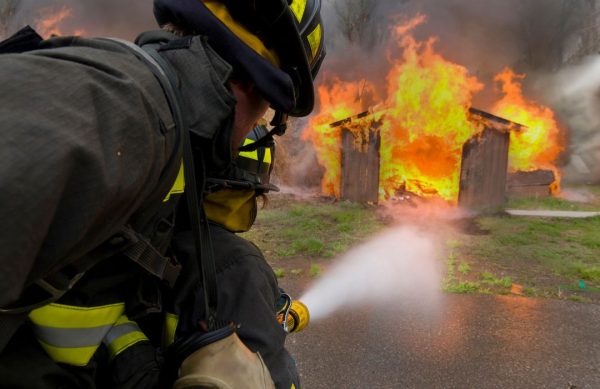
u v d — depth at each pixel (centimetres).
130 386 80
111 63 63
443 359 391
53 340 72
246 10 86
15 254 48
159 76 71
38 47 78
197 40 78
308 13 108
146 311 83
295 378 99
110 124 57
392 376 363
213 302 87
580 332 447
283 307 136
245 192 109
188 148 74
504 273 671
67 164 51
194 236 80
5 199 46
